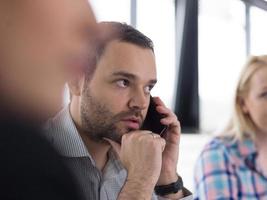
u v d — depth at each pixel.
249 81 1.52
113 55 0.93
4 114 0.46
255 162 1.50
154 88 1.08
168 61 3.17
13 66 0.49
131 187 0.90
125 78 0.94
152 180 0.92
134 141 0.95
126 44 0.94
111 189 1.00
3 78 0.48
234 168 1.50
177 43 3.29
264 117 1.48
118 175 1.02
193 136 2.96
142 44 0.97
